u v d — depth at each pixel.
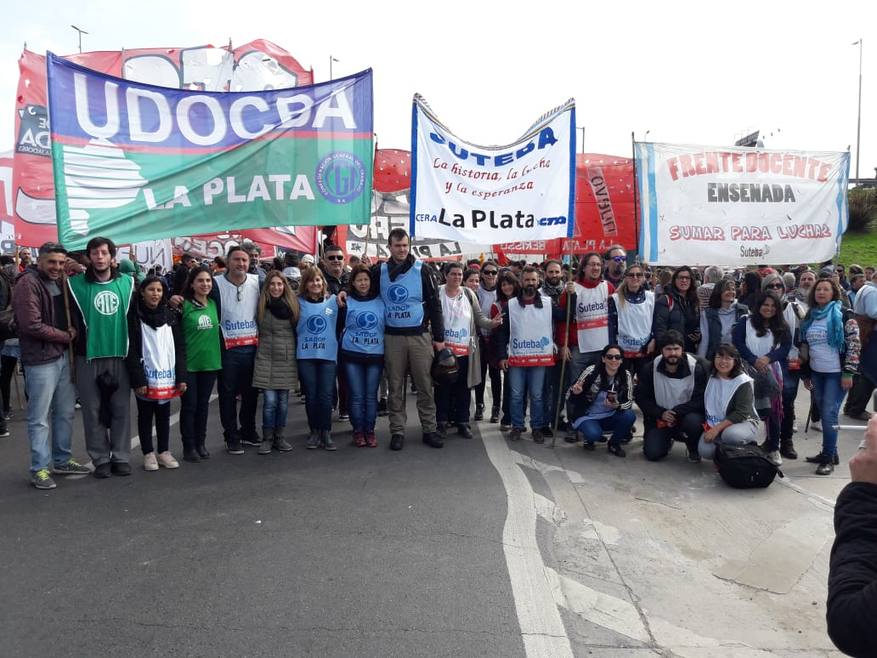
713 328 7.24
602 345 7.16
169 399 5.81
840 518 1.58
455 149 6.84
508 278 7.66
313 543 4.30
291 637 3.22
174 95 6.46
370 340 6.55
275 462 6.14
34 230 8.78
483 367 8.09
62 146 6.05
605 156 11.88
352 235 12.41
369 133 6.91
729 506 5.25
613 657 3.20
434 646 3.17
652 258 8.82
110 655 3.06
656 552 4.39
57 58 6.00
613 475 6.00
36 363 5.28
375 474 5.77
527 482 5.60
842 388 6.21
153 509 4.90
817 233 9.02
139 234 6.40
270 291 6.32
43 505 4.98
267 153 6.72
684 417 6.29
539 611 3.51
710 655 3.25
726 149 8.87
